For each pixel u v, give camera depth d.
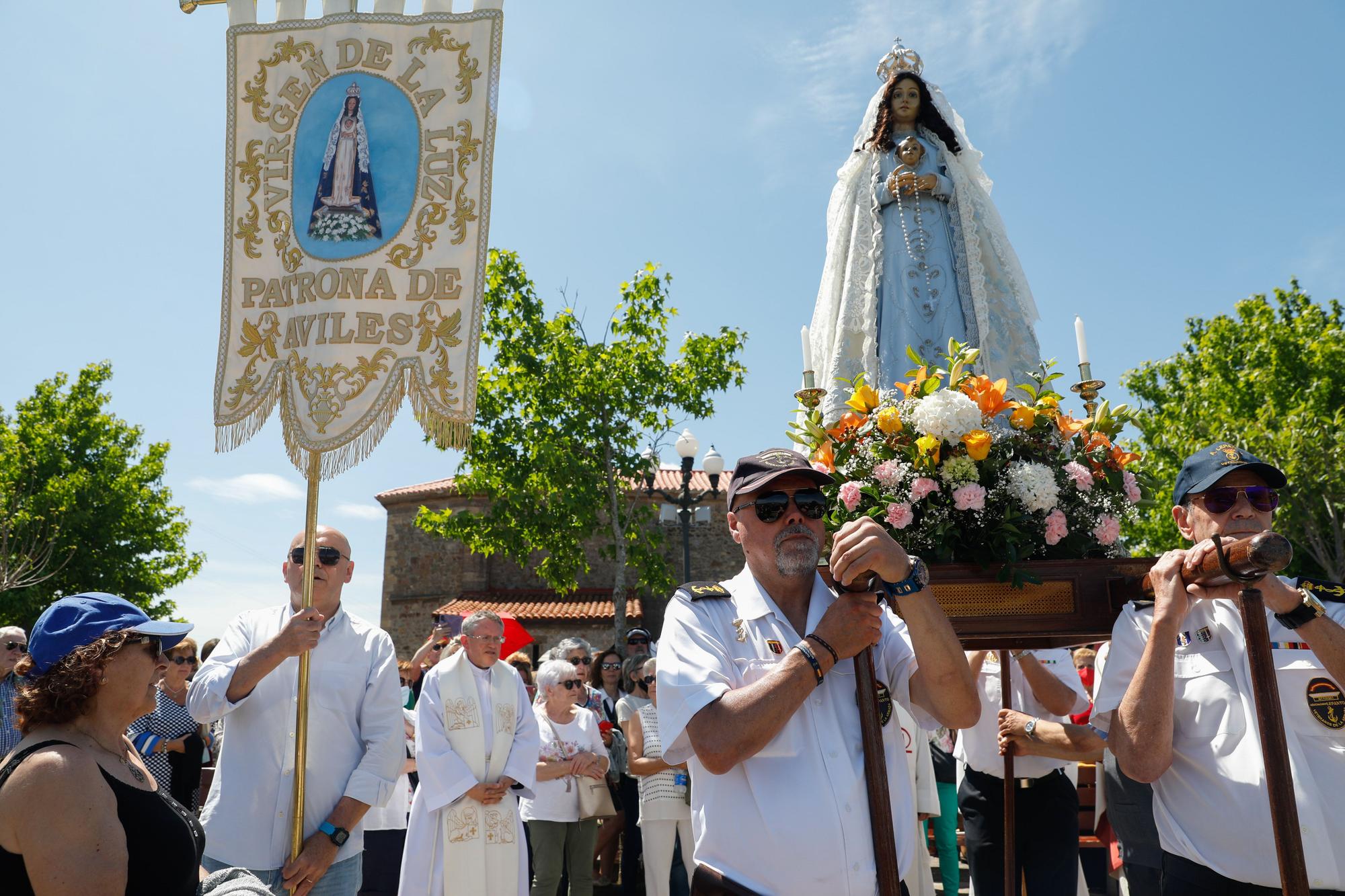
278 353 4.38
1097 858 6.45
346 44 4.51
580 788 7.15
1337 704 2.73
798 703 2.31
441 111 4.42
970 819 4.94
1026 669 4.77
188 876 2.48
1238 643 2.83
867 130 6.50
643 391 20.62
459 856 5.62
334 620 4.33
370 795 4.02
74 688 2.40
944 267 6.08
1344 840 2.65
